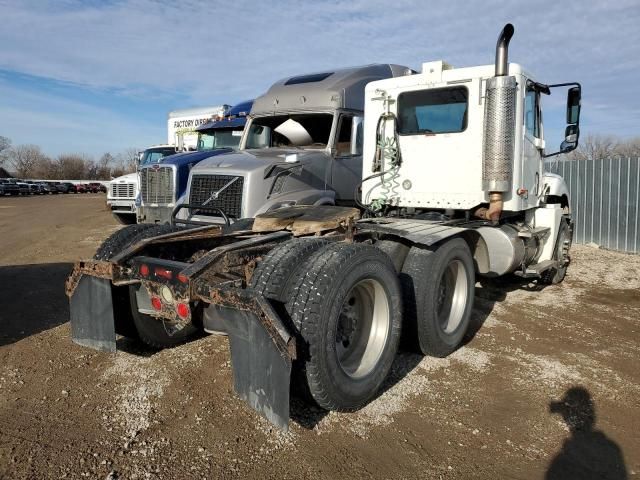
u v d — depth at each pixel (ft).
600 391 13.89
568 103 21.89
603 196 39.32
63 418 11.98
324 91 25.86
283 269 11.51
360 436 11.45
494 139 18.21
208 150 37.42
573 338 18.16
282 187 23.58
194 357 15.53
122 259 12.98
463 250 16.79
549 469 10.42
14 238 47.26
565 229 26.66
